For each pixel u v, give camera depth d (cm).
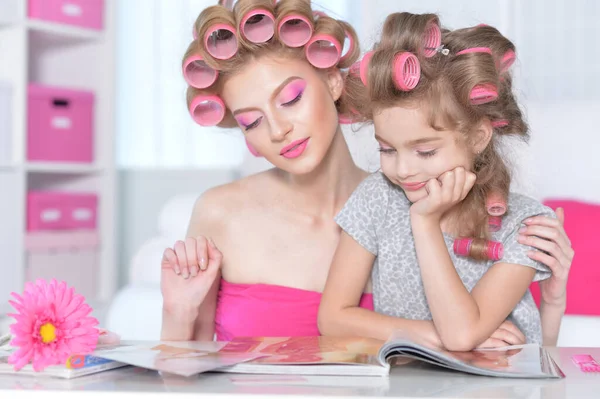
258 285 124
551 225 108
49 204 292
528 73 265
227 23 105
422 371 81
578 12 261
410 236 116
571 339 159
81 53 316
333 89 115
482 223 109
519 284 105
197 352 87
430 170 101
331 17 112
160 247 213
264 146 110
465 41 104
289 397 67
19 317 79
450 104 98
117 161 332
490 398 68
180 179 335
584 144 204
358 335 109
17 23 277
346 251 117
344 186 127
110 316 190
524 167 159
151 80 325
